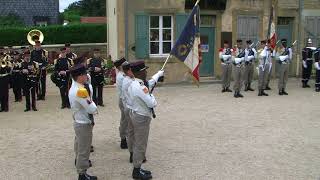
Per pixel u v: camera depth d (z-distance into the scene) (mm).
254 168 8344
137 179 7883
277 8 20219
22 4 33156
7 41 25875
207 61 19656
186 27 9547
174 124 11828
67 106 14547
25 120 12734
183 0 18766
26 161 8992
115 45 19328
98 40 27078
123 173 8219
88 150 7664
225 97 15836
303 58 18000
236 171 8195
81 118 7539
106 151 9578
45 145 10109
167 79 18922
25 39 26141
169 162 8742
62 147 9930
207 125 11664
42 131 11383
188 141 10203
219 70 19609
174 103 14766
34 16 33406
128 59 18625
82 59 9797
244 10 19688
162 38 18922
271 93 16703
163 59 18781
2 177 8109
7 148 9906
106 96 16375
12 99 16594
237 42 17234
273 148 9586
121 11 18453
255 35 19984
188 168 8391
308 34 20828
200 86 18391
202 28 19406
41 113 13719
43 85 15992
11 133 11227
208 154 9211
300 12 20562
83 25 26781
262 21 20000
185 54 9625
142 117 7789
